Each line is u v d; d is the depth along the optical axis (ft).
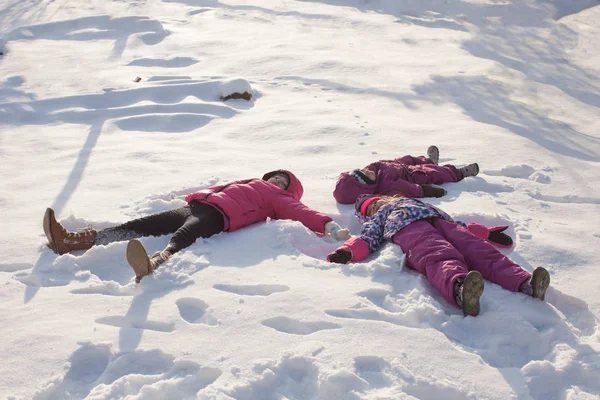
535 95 29.84
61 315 10.93
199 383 9.29
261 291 11.79
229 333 10.24
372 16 48.44
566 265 12.92
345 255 12.98
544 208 16.08
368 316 10.73
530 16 50.24
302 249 13.73
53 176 18.39
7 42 36.94
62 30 39.99
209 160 19.76
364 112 25.34
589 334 10.73
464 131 23.02
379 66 33.17
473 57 36.60
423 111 26.12
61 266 12.81
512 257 13.15
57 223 13.34
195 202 14.69
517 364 9.80
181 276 12.16
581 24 47.83
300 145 21.17
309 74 31.24
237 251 13.34
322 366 9.29
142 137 22.52
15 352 9.84
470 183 17.62
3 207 16.08
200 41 37.83
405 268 12.83
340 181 16.51
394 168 16.99
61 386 9.27
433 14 50.70
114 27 40.37
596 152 21.75
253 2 51.19
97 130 23.15
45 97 26.73
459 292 11.03
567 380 9.30
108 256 13.35
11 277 12.42
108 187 17.48
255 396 8.96
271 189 15.26
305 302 11.05
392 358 9.52
